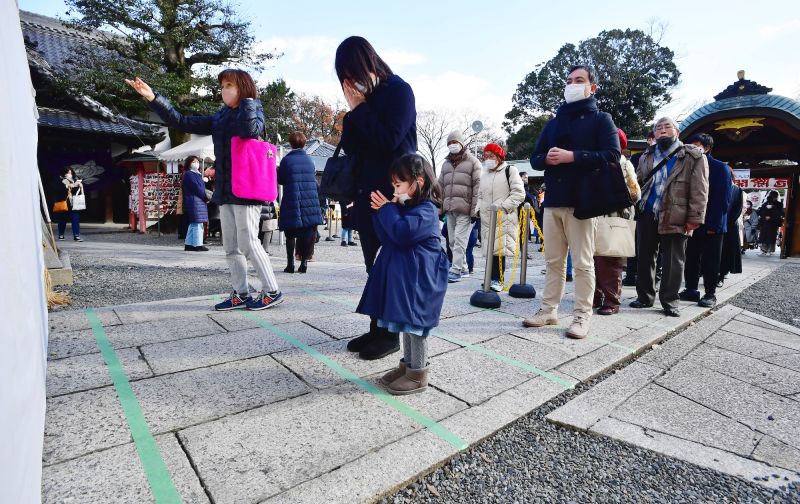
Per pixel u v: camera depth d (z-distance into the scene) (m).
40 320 1.62
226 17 14.17
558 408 2.25
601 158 3.00
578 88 3.24
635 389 2.53
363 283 5.17
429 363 2.68
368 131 2.31
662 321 3.84
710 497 1.68
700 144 4.55
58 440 1.69
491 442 1.95
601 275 4.10
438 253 2.25
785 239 10.68
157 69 13.41
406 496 1.57
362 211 2.61
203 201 8.26
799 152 10.11
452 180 5.47
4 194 1.02
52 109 12.79
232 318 3.38
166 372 2.35
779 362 3.08
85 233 11.83
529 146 34.69
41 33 16.98
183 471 1.54
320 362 2.57
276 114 19.41
